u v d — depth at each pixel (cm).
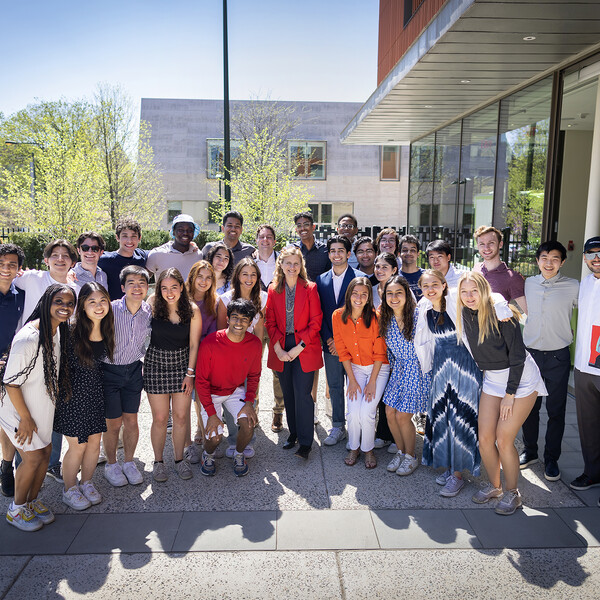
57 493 361
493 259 429
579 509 336
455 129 962
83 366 329
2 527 318
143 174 1931
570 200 1026
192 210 2411
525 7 430
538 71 625
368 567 281
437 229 1079
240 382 389
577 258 1043
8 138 1986
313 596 259
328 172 2441
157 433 379
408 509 338
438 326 362
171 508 341
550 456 379
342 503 346
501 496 347
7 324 369
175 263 514
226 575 275
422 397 381
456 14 457
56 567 281
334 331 403
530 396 332
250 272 409
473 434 358
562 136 996
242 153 1730
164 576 274
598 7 429
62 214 1317
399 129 1083
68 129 1680
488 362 333
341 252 434
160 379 370
